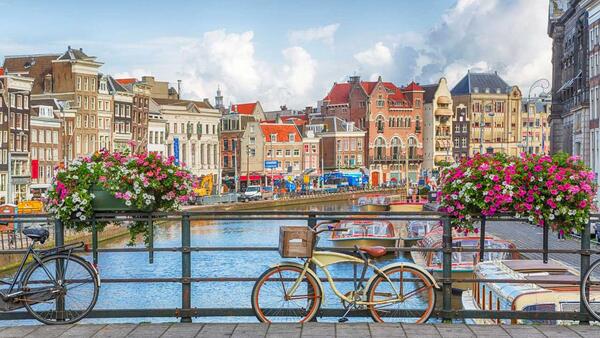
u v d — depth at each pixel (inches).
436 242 1429.6
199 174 4835.1
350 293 424.5
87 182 426.6
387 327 407.5
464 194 418.6
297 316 425.7
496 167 419.2
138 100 4207.7
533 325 414.3
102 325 415.8
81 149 3708.2
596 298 556.4
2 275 1481.3
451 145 6407.5
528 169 418.6
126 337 393.7
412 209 2770.7
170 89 5103.3
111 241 2194.9
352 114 6087.6
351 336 392.2
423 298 425.7
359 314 423.2
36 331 406.0
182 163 445.4
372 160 5999.0
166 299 1059.3
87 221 436.5
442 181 435.2
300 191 4832.7
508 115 6628.9
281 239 419.2
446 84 6328.7
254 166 5255.9
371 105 5989.2
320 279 423.5
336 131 5782.5
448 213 431.5
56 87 3730.3
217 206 3553.2
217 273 1277.1
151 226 433.7
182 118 4702.3
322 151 5797.2
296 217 432.1
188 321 426.0
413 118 6235.2
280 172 5433.1
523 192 415.5
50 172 3408.0
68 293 422.0
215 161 5007.4
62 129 3521.2
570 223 422.0
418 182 5723.4
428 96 6358.3
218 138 4805.6
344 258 424.5
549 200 414.3
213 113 4970.5
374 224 1983.3
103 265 1434.5
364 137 5979.3
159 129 4485.7
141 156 433.7
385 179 6063.0
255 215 430.9
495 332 399.9
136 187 424.2
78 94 3705.7
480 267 846.5
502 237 1791.3
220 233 2436.0
